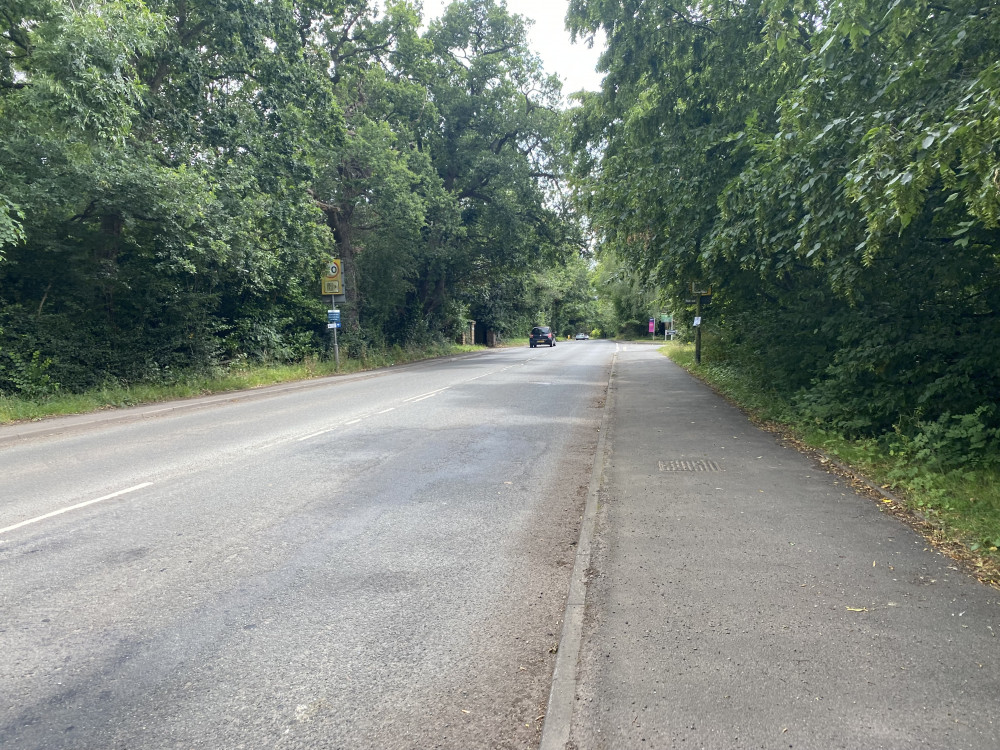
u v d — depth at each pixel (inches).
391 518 228.5
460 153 1300.4
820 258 297.7
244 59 735.1
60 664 131.0
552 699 111.0
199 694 120.1
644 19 503.8
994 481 221.5
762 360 504.1
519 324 2832.2
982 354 266.8
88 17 485.7
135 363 672.4
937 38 211.0
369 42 1073.5
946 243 277.3
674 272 542.0
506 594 164.1
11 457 358.9
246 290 872.9
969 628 132.5
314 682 123.8
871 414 320.2
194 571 179.9
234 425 462.0
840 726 101.3
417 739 106.3
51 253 598.9
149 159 608.1
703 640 130.2
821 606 144.1
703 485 252.5
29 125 534.9
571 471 302.7
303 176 806.5
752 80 415.5
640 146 516.4
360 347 1144.8
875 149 196.2
